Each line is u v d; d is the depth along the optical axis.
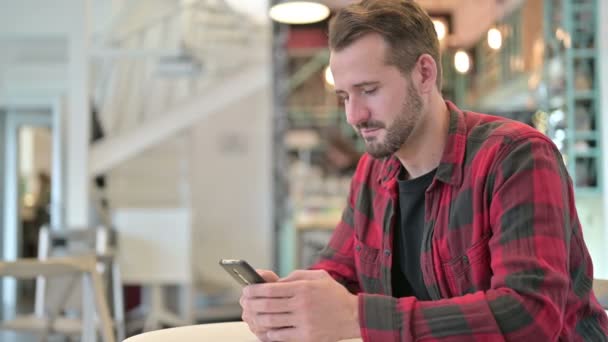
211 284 8.13
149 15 7.93
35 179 7.94
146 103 7.87
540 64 5.11
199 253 8.63
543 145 1.16
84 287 2.43
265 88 8.88
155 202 8.07
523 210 1.09
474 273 1.19
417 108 1.20
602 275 4.24
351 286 1.52
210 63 8.05
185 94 7.97
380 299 1.05
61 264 2.33
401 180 1.34
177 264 5.69
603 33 4.39
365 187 1.46
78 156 6.14
